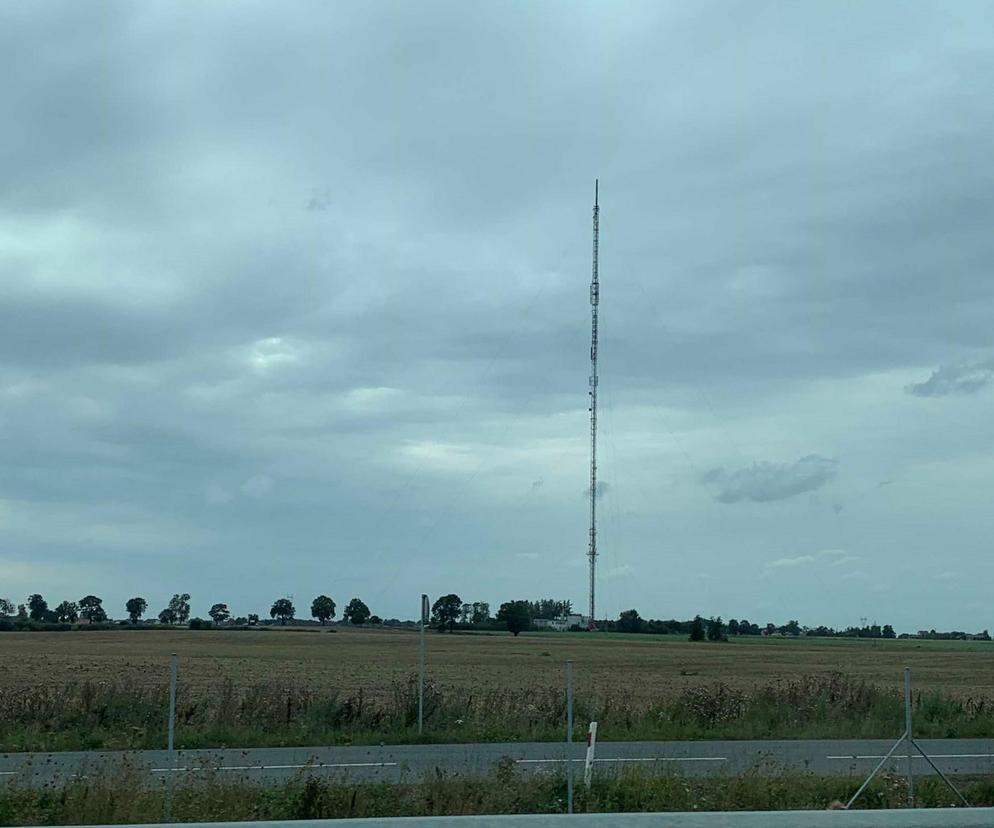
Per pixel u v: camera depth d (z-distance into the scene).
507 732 25.83
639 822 7.93
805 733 27.75
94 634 115.12
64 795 13.20
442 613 127.44
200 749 22.86
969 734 28.88
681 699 31.42
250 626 143.12
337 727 26.03
